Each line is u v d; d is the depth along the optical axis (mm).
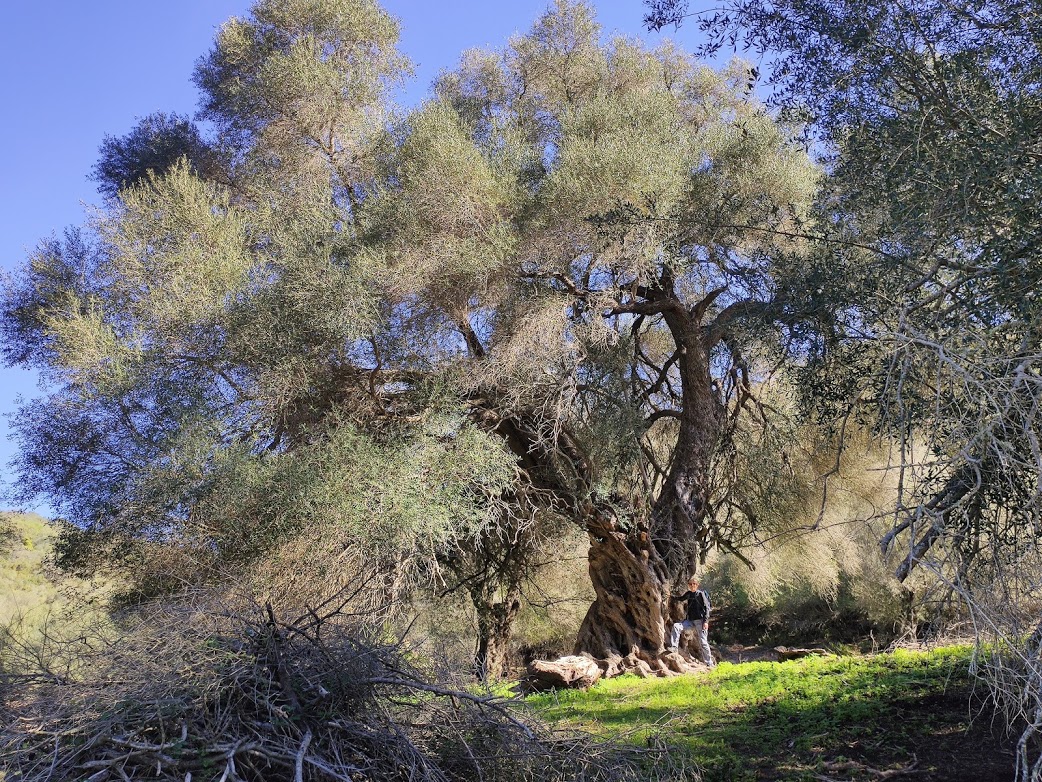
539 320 13625
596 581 16094
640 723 7781
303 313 13492
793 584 22656
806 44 6812
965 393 4754
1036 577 4684
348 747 4980
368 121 16766
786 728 7035
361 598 11664
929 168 5977
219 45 18766
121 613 5973
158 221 14586
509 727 5551
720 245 13312
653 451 18000
